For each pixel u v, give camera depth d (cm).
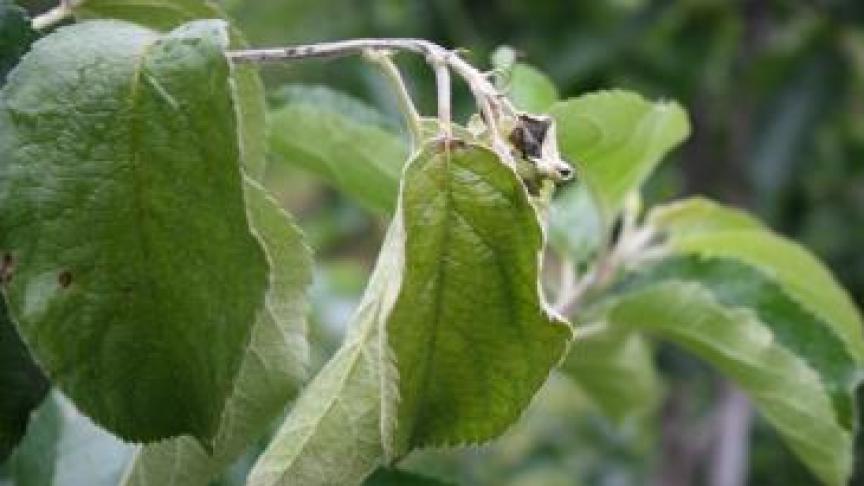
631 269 63
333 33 121
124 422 36
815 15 112
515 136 38
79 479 46
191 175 36
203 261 36
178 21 43
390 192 59
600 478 143
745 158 109
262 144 43
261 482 40
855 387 58
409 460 81
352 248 151
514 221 37
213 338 36
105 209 36
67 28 37
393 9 119
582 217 66
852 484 110
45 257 36
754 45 110
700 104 111
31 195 36
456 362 37
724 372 60
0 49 39
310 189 166
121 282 36
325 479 40
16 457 48
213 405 36
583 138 54
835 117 121
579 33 111
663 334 61
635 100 52
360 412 40
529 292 37
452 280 37
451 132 37
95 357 36
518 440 145
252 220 40
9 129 36
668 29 113
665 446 109
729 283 61
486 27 114
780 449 126
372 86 106
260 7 121
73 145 36
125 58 36
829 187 127
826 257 125
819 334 59
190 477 41
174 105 36
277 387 40
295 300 40
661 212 64
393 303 37
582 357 65
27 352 39
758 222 63
